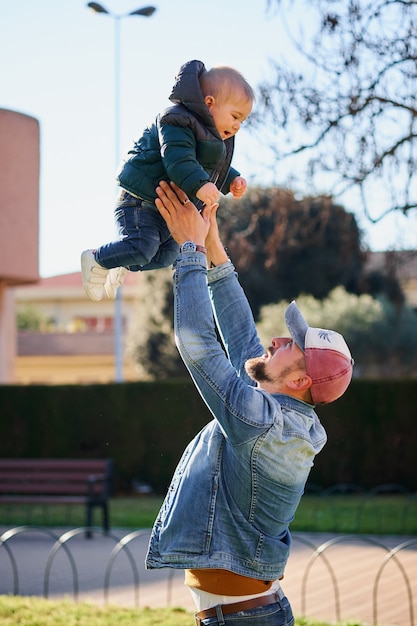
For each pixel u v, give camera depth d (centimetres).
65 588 864
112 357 4422
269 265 1472
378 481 1809
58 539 784
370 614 736
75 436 1836
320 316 3055
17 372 4522
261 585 317
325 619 719
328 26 1241
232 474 312
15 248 1806
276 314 2945
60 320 5069
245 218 1839
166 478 1812
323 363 312
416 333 3209
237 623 314
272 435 304
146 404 1823
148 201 328
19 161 1802
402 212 1277
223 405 304
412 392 1802
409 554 1035
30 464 1295
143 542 1173
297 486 315
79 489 1264
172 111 313
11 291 2400
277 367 318
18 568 978
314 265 2905
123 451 1823
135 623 696
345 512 1440
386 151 1269
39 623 695
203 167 322
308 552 1056
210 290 367
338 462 1806
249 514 312
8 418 1845
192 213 317
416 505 1536
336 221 1489
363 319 3127
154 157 321
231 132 336
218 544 311
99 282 332
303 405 319
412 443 1806
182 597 817
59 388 1841
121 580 906
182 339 309
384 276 3053
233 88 324
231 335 363
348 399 1806
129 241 326
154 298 3462
